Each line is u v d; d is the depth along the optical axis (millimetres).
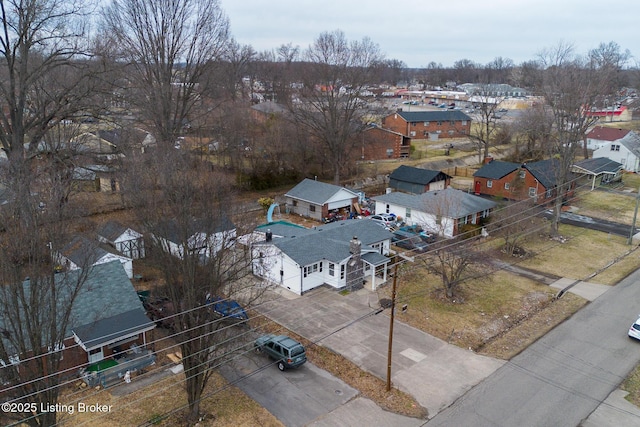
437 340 24422
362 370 21797
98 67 30516
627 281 31625
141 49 36250
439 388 20625
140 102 36406
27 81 28125
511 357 23062
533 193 47531
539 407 19484
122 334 21250
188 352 17875
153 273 29922
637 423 18625
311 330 25047
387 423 18453
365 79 51594
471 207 39656
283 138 54469
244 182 52188
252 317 26016
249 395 19969
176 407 18891
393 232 38438
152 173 24766
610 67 68250
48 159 29391
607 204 49062
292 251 29281
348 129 52875
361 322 25984
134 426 17812
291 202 46250
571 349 23750
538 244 37969
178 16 37219
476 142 75875
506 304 28234
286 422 18359
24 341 16297
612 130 72750
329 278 30141
